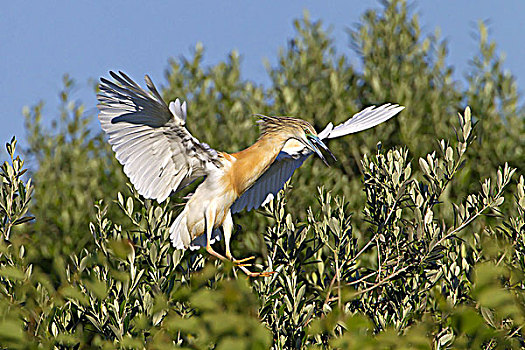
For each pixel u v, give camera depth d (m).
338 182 19.52
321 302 9.53
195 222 10.15
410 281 9.41
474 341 8.15
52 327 8.48
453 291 8.78
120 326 8.20
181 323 7.77
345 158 20.34
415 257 8.91
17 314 8.59
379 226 9.22
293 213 18.50
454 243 9.84
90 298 8.49
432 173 8.91
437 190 8.88
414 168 20.03
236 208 11.03
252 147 10.59
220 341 7.74
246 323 7.63
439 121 20.73
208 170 10.05
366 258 13.82
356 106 21.78
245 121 21.52
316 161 19.69
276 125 10.77
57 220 21.11
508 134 21.00
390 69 21.61
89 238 20.45
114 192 21.33
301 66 22.17
